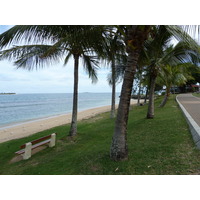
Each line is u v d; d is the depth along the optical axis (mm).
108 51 4559
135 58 3029
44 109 25391
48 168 3230
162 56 7098
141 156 3098
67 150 4676
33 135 7723
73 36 3176
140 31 2850
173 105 11641
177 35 2711
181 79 10148
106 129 6855
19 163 4094
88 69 7113
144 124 6262
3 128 11680
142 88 19812
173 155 2922
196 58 5488
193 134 3826
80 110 21641
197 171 2268
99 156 3393
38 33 3703
